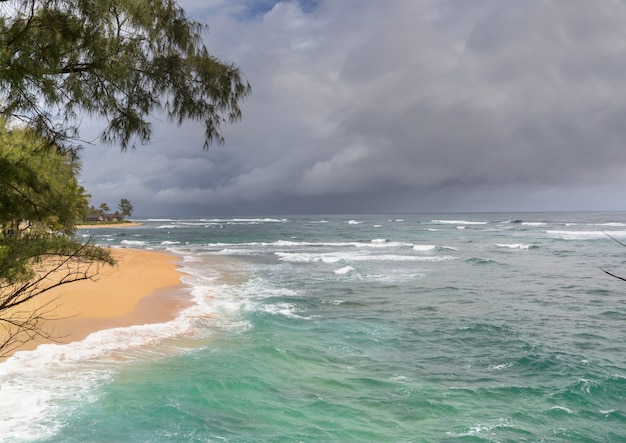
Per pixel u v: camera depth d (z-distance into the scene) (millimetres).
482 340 13906
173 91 3744
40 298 14906
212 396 9188
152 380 9766
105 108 3529
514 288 23094
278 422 8328
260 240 63156
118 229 106938
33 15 2936
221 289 22016
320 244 54469
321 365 11430
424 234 73875
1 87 2877
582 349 13031
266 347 12383
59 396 8742
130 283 21188
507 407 9234
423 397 9656
